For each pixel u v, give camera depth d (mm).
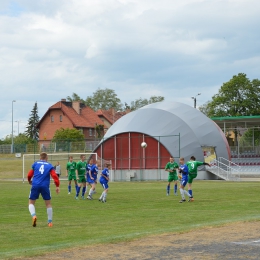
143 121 54812
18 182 48844
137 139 54094
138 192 30828
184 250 10414
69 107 109562
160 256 9836
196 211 18797
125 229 13914
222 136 57375
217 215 17234
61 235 13031
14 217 17547
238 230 13023
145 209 19938
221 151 55812
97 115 120125
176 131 53812
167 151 52375
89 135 109188
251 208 19750
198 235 12305
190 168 23422
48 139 107188
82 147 67188
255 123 75188
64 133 91938
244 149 76125
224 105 88625
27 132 133750
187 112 56625
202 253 10062
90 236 12734
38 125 108875
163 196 27234
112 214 18156
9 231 13883
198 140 54062
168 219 16266
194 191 30734
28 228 14484
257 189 32469
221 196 26422
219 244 11039
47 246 11148
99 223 15477
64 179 52094
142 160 53625
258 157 74562
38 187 14641
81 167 26172
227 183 41906
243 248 10539
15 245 11617
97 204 22578
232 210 19000
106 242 11398
